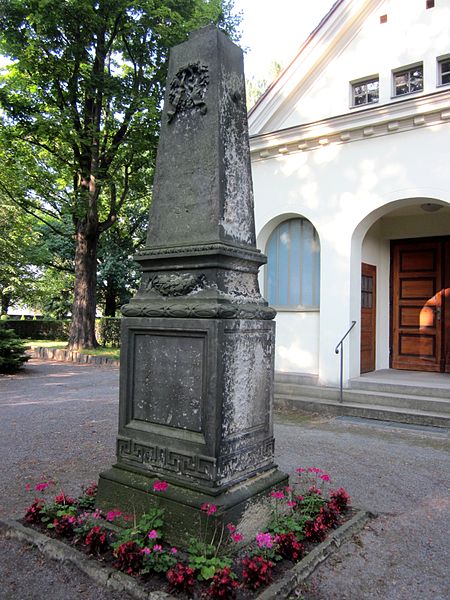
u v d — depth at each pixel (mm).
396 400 7621
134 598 2701
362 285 9484
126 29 14492
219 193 3377
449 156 7648
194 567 2717
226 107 3543
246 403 3381
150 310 3465
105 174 16547
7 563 3096
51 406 8867
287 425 7238
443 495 4402
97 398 9727
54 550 3137
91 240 17906
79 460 5438
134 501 3340
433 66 8289
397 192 8148
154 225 3699
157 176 3744
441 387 7574
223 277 3346
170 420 3359
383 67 8758
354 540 3471
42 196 18969
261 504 3342
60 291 29484
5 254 22797
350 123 8523
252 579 2707
